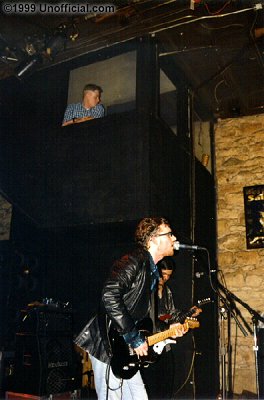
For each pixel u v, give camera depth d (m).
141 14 3.92
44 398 3.13
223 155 5.58
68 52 4.39
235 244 5.18
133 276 2.37
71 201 3.97
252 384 4.61
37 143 4.33
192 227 4.48
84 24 4.12
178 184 4.27
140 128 3.79
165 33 4.06
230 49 4.25
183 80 4.73
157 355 2.52
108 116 4.00
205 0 3.68
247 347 4.73
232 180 5.43
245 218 5.19
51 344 3.33
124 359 2.34
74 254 4.42
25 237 4.32
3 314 4.17
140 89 3.93
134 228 3.87
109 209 3.76
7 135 4.48
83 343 2.44
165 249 2.65
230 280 5.06
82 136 4.09
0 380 3.60
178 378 3.83
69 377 3.39
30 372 3.22
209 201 5.23
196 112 5.43
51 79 4.51
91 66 4.77
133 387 2.42
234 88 4.91
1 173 4.36
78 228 3.97
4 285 4.26
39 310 3.35
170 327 2.70
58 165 4.15
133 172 3.72
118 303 2.25
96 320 2.48
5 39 4.21
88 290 4.23
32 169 4.27
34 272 4.39
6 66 4.57
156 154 3.84
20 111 4.52
